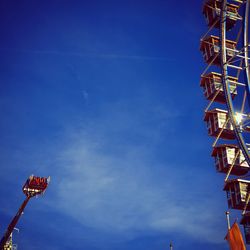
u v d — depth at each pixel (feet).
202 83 136.36
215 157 125.49
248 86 109.09
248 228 107.14
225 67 121.29
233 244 108.47
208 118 131.03
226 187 116.06
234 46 133.69
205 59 136.05
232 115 113.60
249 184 113.09
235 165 119.03
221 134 126.00
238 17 133.39
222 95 128.57
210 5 138.00
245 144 107.55
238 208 112.27
